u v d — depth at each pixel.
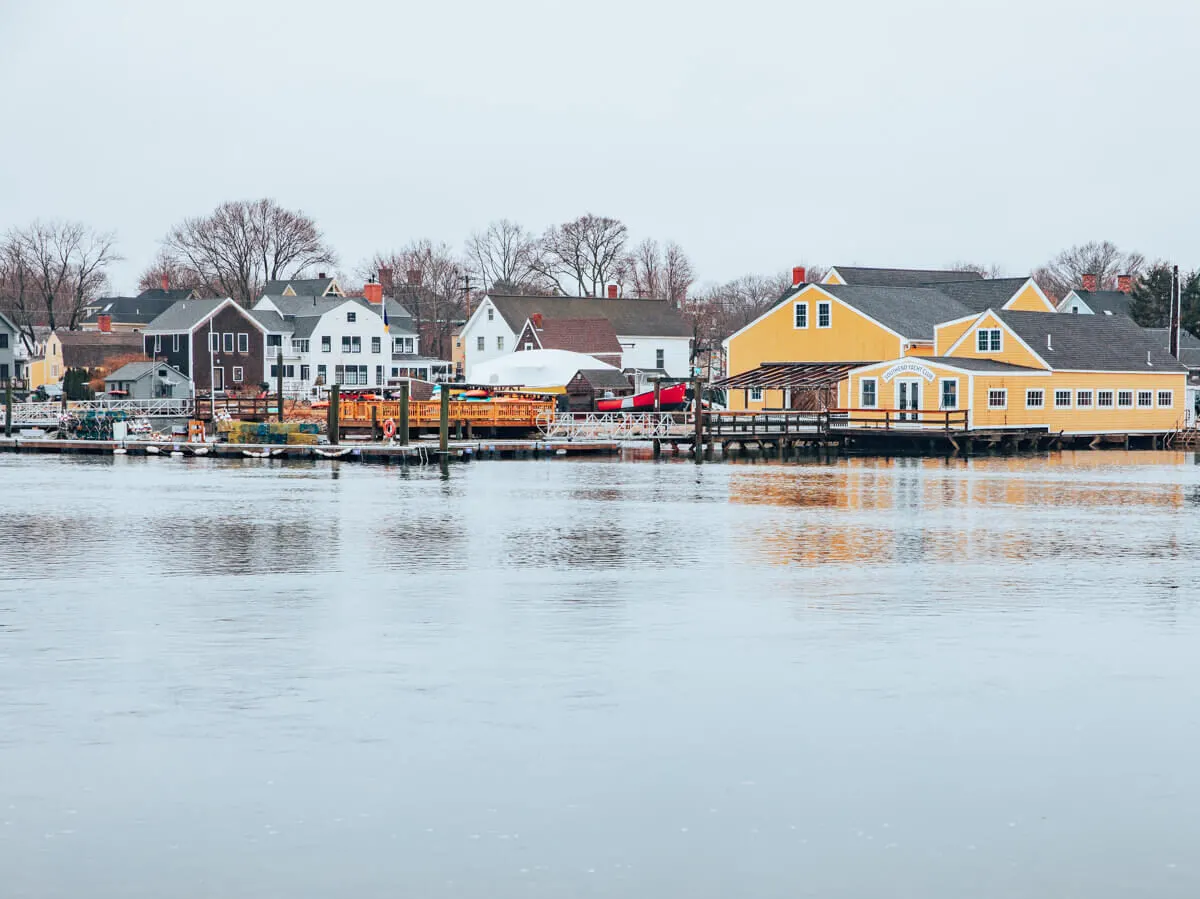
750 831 15.12
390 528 40.72
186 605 27.62
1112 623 25.88
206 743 18.06
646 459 74.06
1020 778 16.78
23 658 22.73
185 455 76.06
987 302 99.00
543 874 14.01
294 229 181.75
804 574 31.86
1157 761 17.41
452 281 187.75
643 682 21.20
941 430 77.69
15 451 80.62
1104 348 87.81
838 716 19.36
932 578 31.30
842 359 92.62
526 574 31.77
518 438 82.06
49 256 161.00
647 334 131.25
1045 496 52.12
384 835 14.98
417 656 22.92
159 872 14.03
